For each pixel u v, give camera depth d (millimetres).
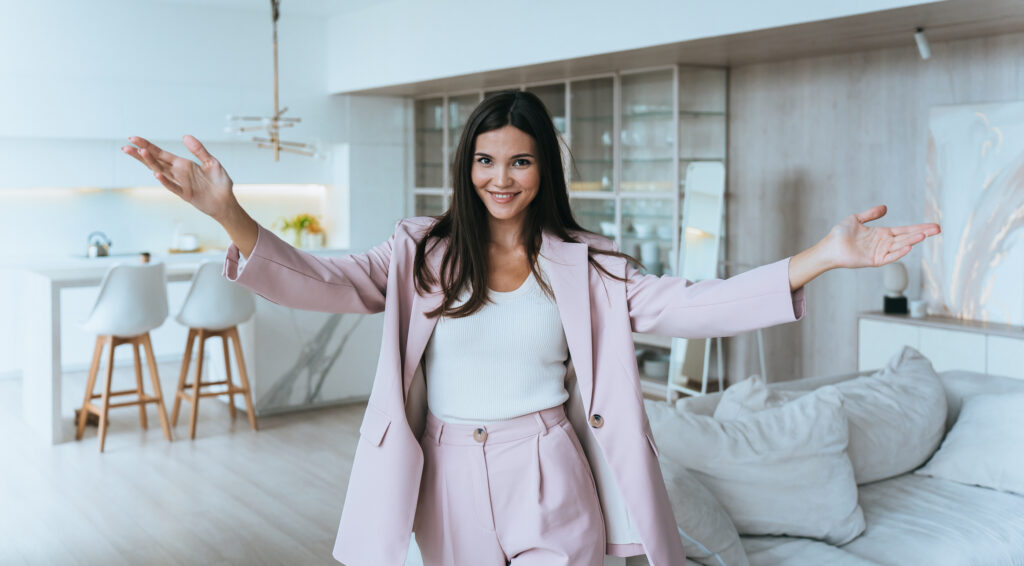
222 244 8719
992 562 2729
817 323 6207
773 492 2688
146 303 5535
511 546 1756
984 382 3691
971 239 5258
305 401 6516
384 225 9180
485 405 1759
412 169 9250
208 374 7715
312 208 9320
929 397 3488
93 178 7781
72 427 6070
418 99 9125
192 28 8016
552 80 7445
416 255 1777
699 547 2350
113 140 7836
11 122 7309
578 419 1871
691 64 6422
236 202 1597
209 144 8312
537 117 1749
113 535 4180
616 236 7035
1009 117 5027
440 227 1811
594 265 1782
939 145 5379
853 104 5859
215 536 4172
